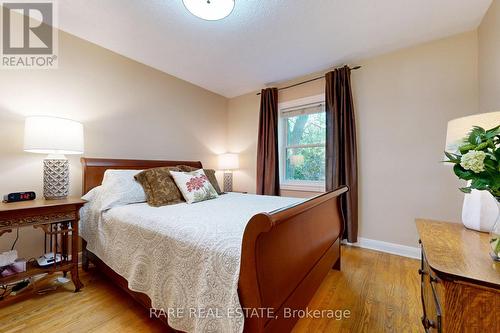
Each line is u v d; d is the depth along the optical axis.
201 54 2.62
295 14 1.92
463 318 0.67
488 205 1.08
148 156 2.90
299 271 1.27
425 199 2.37
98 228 1.84
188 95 3.42
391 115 2.55
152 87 2.94
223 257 0.99
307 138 3.34
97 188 2.10
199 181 2.29
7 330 1.31
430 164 2.34
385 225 2.59
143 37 2.27
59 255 1.88
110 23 2.05
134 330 1.32
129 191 2.02
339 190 1.87
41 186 2.04
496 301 0.63
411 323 1.39
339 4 1.80
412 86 2.44
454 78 2.22
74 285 1.80
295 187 3.34
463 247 0.91
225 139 4.10
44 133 1.72
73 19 2.00
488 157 0.73
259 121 3.55
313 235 1.51
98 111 2.42
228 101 4.16
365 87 2.71
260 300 0.88
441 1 1.77
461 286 0.68
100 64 2.43
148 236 1.37
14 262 1.62
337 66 2.91
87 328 1.34
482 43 2.00
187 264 1.11
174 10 1.87
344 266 2.19
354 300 1.63
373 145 2.66
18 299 1.61
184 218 1.46
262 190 3.49
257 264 0.88
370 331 1.33
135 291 1.38
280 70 3.04
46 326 1.35
